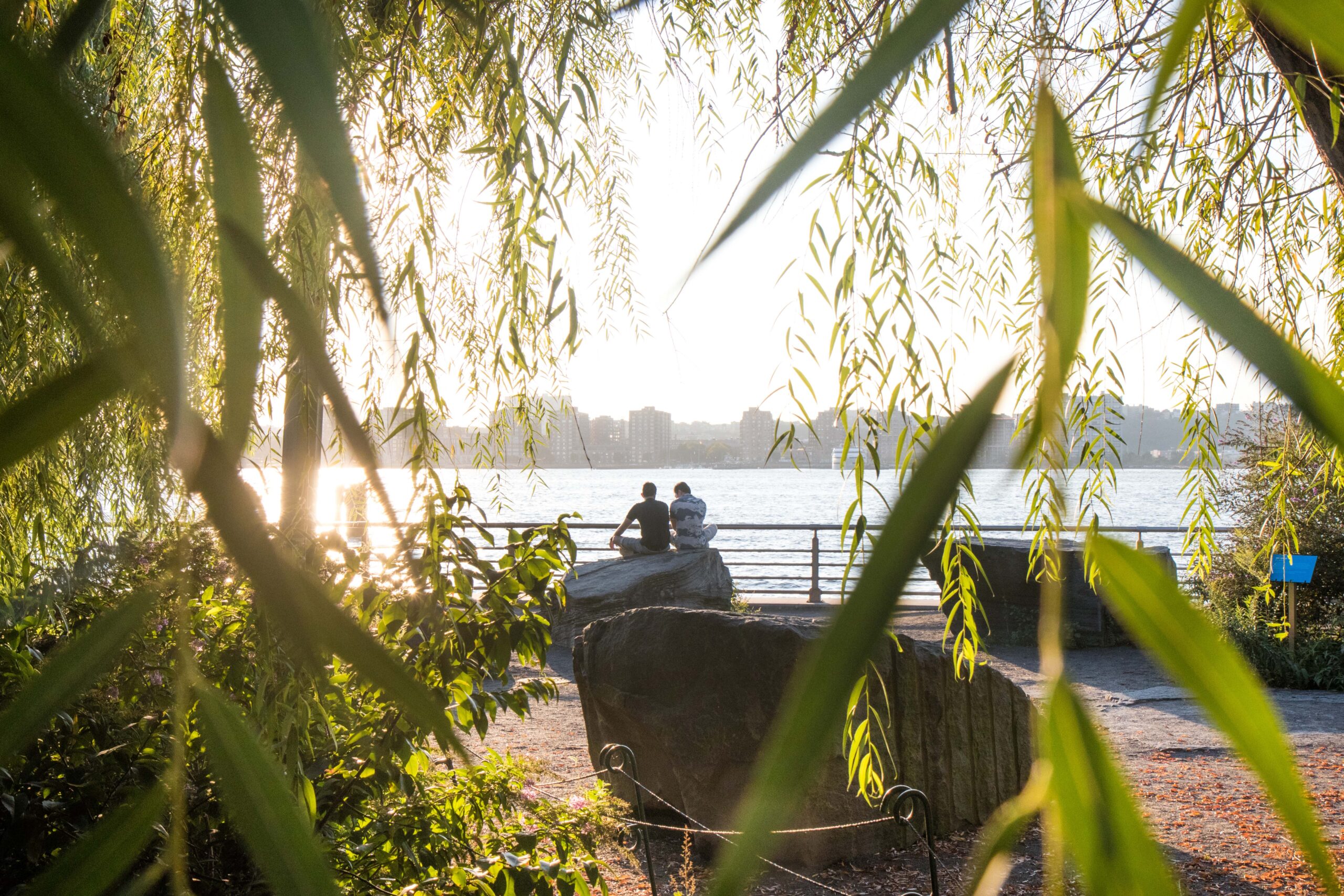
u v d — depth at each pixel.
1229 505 8.48
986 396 0.24
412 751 2.04
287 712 1.33
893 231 1.37
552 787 4.84
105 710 1.81
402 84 1.42
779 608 12.54
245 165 0.27
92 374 0.22
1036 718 0.31
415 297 1.20
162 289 0.22
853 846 4.46
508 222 1.37
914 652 4.73
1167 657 0.28
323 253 0.94
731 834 0.19
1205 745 6.33
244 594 1.50
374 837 2.06
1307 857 0.26
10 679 1.76
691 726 4.73
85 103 1.12
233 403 0.25
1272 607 8.41
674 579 11.06
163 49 1.27
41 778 1.83
